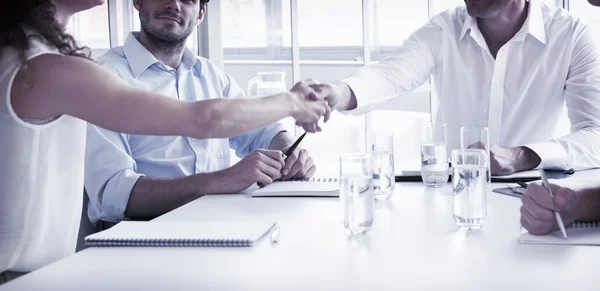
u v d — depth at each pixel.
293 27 4.32
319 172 2.51
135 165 2.27
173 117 1.50
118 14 3.51
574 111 2.49
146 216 2.12
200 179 2.04
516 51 2.59
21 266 1.51
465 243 1.33
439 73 2.75
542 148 2.14
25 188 1.46
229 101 1.59
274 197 1.91
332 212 1.67
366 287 1.06
